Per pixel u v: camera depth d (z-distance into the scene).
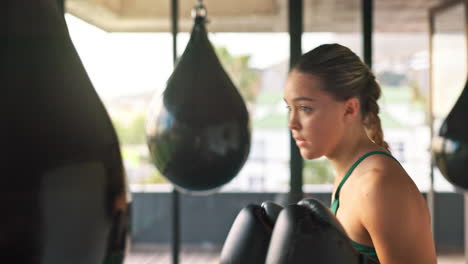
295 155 3.93
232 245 0.76
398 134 4.57
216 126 1.76
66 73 0.35
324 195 4.04
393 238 0.85
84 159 0.33
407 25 4.42
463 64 4.49
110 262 0.36
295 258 0.62
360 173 0.94
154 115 1.84
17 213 0.31
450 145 2.23
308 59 0.95
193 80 1.80
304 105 0.94
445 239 5.65
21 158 0.31
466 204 5.06
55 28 0.36
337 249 0.63
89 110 0.35
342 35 4.00
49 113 0.32
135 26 4.22
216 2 4.16
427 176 4.57
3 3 0.33
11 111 0.31
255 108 4.27
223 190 5.24
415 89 4.50
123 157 0.39
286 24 4.12
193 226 5.46
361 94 0.99
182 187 1.88
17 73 0.32
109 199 0.35
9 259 0.31
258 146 4.42
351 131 0.98
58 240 0.32
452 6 4.37
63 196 0.32
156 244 5.46
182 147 1.77
